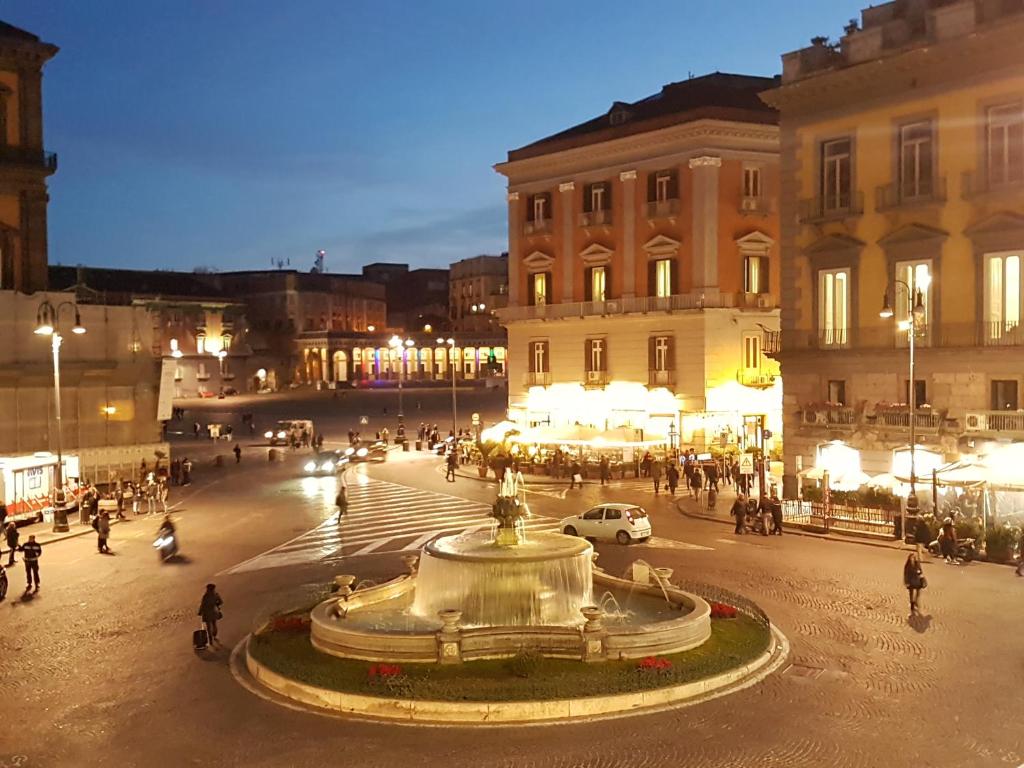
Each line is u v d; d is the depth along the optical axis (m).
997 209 34.47
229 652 20.88
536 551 22.39
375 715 16.75
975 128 34.91
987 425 33.84
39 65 52.97
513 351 66.62
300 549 33.56
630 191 59.03
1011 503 30.47
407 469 59.88
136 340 54.47
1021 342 33.66
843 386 39.75
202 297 127.44
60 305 51.50
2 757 15.28
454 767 14.47
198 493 49.72
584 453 55.38
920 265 35.41
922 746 14.92
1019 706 16.55
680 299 56.09
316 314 140.25
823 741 15.17
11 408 49.91
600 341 61.03
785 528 35.31
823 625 21.89
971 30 34.47
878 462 37.56
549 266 64.06
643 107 62.00
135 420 54.38
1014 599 23.97
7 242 52.12
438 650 18.61
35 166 52.56
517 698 16.55
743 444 55.78
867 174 38.41
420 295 178.00
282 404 104.81
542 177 64.38
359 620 21.67
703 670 17.75
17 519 38.16
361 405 104.12
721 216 55.72
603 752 14.92
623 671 17.73
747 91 61.16
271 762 14.84
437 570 22.08
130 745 15.67
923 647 20.02
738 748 14.95
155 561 31.67
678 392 56.75
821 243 39.97
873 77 37.81
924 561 29.00
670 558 30.42
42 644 21.75
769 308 57.06
